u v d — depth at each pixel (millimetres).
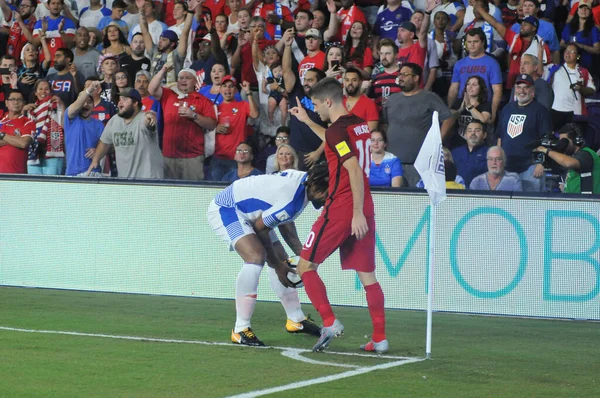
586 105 24688
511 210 17547
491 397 10328
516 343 14477
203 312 17375
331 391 10461
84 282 20516
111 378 11078
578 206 17141
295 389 10523
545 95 22484
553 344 14438
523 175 20781
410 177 21906
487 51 24562
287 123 24344
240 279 13703
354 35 25375
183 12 28375
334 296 18703
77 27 31297
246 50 26516
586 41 25891
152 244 19938
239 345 13711
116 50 28047
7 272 21203
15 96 24469
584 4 25750
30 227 20906
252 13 27984
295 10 28500
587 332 15812
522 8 25234
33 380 10898
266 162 23859
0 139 24219
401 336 14984
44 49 29578
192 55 27484
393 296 18344
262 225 13719
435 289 18062
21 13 31516
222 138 23672
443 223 17969
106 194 20219
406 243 18203
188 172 23359
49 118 24734
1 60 29203
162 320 16281
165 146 23281
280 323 16141
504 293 17641
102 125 24203
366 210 13148
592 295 17125
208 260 19516
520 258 17531
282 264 14141
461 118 22219
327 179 13195
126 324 15727
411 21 25422
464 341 14586
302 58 26000
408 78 21844
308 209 18734
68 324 15594
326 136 12914
